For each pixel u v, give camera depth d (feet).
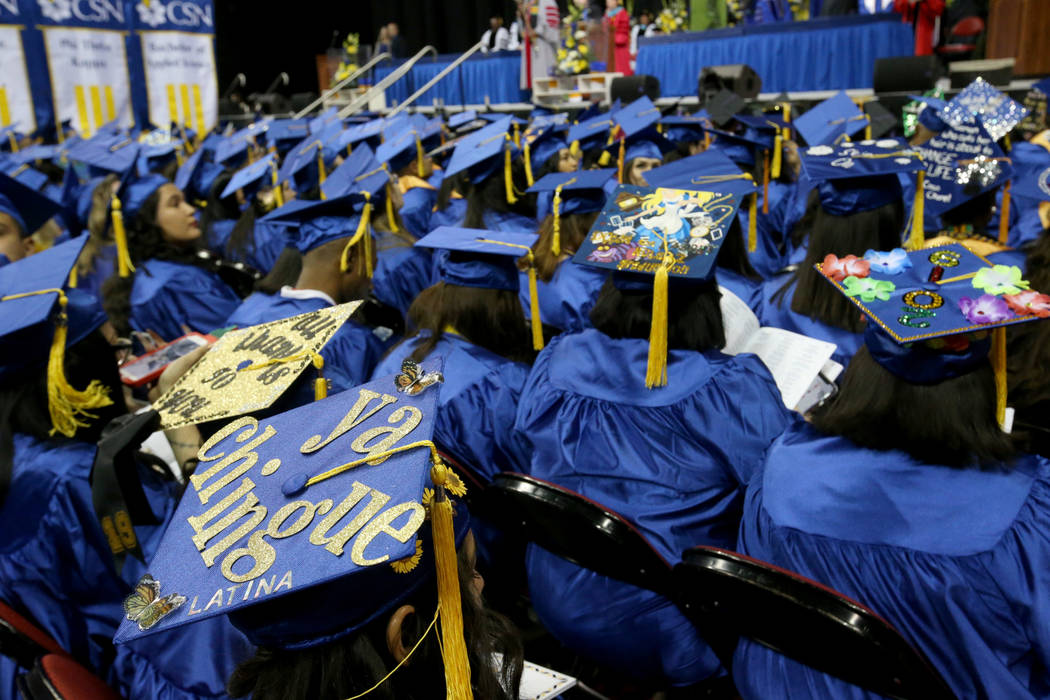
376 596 3.08
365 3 60.75
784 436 5.25
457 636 3.17
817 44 30.09
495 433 7.39
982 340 4.32
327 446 3.49
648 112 17.26
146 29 28.76
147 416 5.14
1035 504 4.24
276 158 20.48
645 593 6.32
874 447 4.59
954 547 4.22
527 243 7.86
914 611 4.29
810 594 4.39
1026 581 4.12
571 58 35.42
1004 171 9.84
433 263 13.50
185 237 13.35
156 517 5.72
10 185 12.50
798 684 4.89
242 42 58.54
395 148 18.40
